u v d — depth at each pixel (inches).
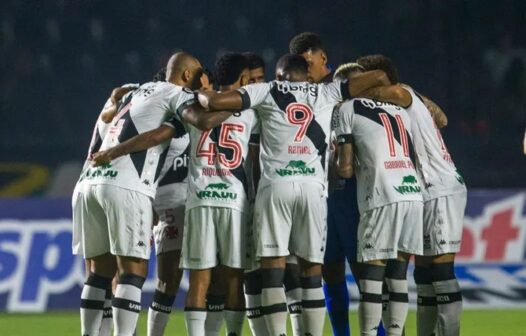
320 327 930.1
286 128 914.1
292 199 907.4
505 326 1391.5
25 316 1565.0
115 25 2962.6
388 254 937.5
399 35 2876.5
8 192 2508.6
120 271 927.7
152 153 930.1
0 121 2785.4
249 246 948.0
